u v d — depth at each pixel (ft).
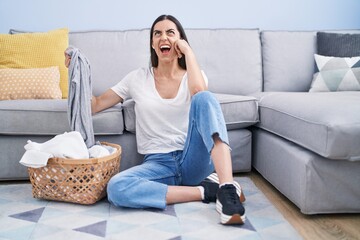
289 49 8.51
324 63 7.86
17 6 8.68
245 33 8.51
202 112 4.78
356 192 4.86
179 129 5.53
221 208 4.49
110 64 7.83
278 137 5.95
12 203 5.33
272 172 5.93
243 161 6.79
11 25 8.73
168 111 5.47
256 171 7.25
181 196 5.12
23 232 4.34
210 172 5.49
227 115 6.44
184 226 4.49
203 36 8.34
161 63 5.57
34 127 6.07
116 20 8.98
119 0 8.92
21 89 6.81
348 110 4.66
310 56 8.50
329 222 4.76
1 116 5.98
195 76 5.25
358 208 4.91
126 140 6.39
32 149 5.09
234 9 9.20
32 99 6.75
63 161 4.92
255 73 8.35
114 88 5.93
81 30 8.32
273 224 4.58
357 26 9.51
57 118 6.07
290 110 5.45
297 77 8.39
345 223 4.74
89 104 5.61
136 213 4.91
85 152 5.08
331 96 5.95
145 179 5.04
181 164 5.33
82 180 5.02
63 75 7.50
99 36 8.07
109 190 4.93
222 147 4.70
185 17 9.12
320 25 9.45
